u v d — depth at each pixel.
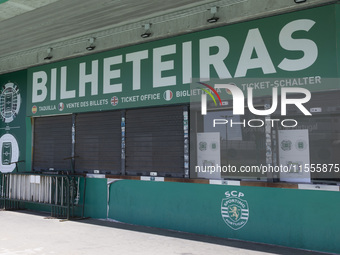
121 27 7.61
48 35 8.09
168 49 7.07
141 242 5.85
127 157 7.52
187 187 6.62
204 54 6.62
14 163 9.66
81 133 8.33
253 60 6.09
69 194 8.04
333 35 5.38
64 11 6.62
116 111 7.77
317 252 5.24
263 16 6.00
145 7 6.50
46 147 9.02
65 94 8.68
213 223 6.28
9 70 9.96
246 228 5.93
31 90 9.44
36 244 5.69
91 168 8.07
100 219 7.81
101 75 8.05
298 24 5.68
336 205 5.20
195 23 6.69
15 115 9.79
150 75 7.29
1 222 7.49
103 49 8.00
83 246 5.59
